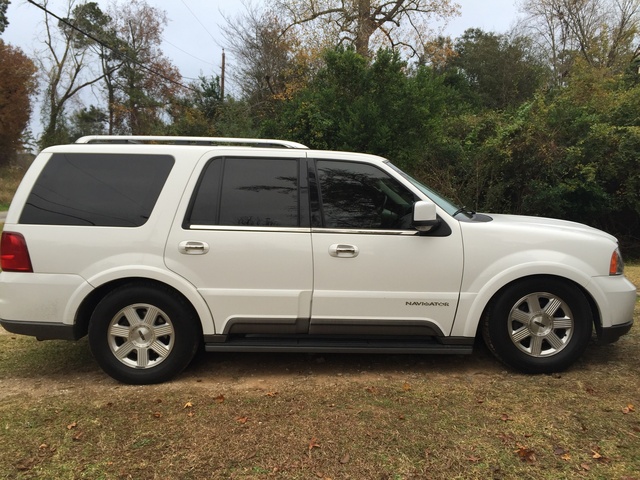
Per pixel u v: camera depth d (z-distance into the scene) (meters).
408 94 10.54
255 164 3.90
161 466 2.75
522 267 3.78
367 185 3.92
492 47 31.03
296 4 23.14
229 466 2.75
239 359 4.40
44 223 3.72
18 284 3.69
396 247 3.78
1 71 33.72
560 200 10.15
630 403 3.46
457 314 3.83
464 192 11.17
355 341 3.92
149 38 42.06
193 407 3.44
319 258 3.76
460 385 3.79
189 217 3.76
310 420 3.24
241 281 3.76
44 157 3.86
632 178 9.88
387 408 3.41
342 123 10.70
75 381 3.94
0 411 3.39
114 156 3.86
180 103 28.64
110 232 3.71
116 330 3.80
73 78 37.91
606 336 3.91
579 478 2.63
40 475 2.66
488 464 2.76
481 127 12.26
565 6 28.92
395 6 23.70
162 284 3.78
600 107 12.05
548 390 3.67
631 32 24.42
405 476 2.66
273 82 24.14
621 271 4.00
